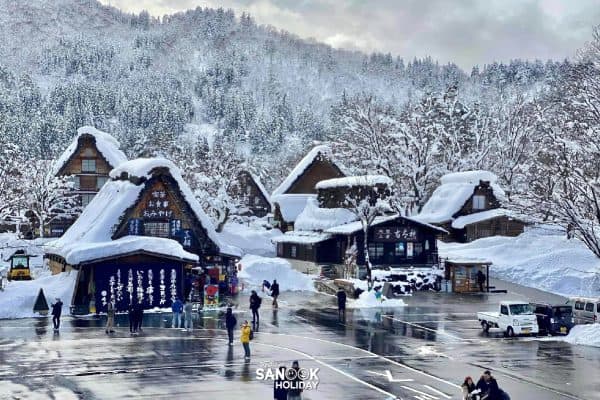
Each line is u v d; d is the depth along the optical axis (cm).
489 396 2286
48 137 18400
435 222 8275
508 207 6831
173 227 6084
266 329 4312
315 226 7806
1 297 5000
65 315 4972
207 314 4962
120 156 10188
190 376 3017
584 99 5359
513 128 8844
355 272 6662
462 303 5588
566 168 4866
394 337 4047
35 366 3203
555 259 6675
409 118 9106
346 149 9175
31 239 9394
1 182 7650
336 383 2900
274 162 17875
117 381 2919
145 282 5175
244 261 7000
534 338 4081
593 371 3170
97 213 6247
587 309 4378
